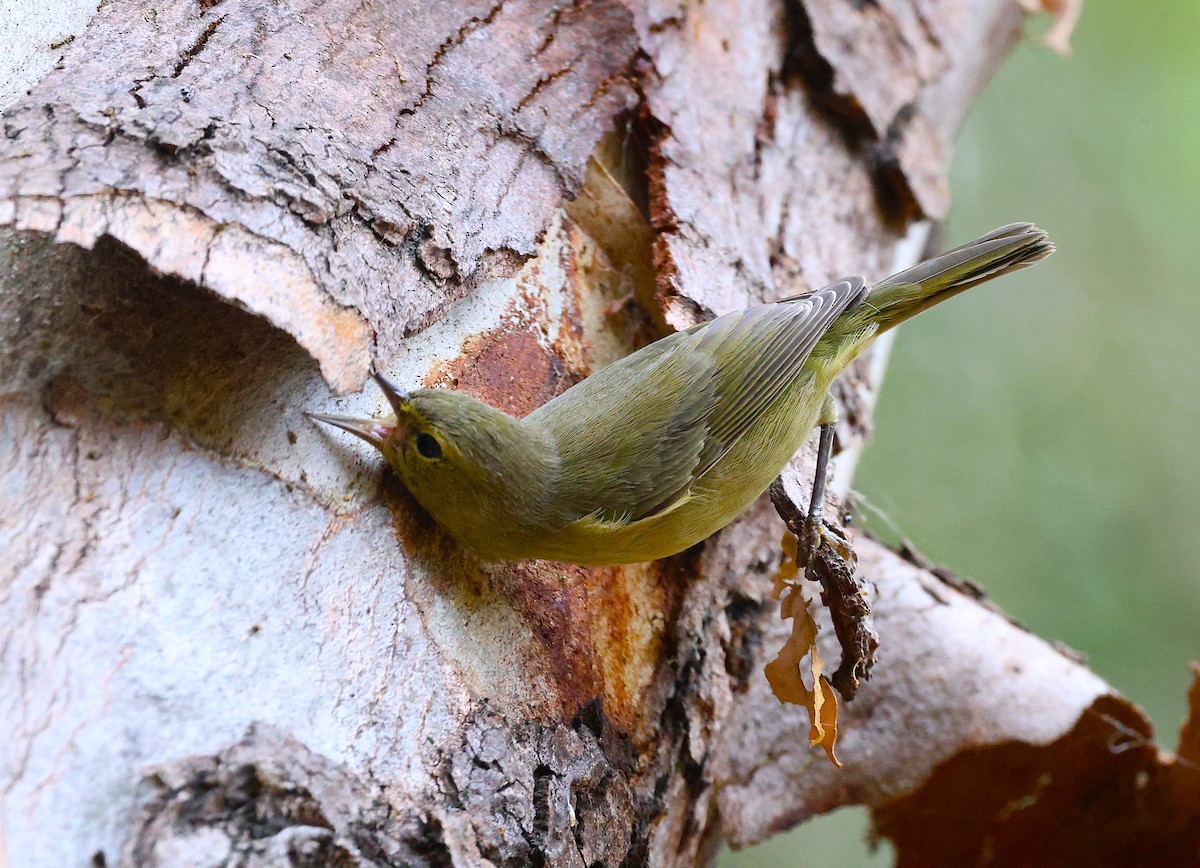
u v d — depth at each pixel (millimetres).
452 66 6898
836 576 7066
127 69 5574
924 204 10461
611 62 7871
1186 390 17266
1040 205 18469
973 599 9250
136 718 4273
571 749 5785
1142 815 8773
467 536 5934
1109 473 16859
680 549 6961
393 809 4762
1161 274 18031
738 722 8102
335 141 5781
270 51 6066
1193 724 8492
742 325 7188
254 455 5211
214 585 4758
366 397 5930
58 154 4820
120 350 4996
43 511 4547
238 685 4578
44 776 4020
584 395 6758
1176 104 18438
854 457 10148
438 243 5875
